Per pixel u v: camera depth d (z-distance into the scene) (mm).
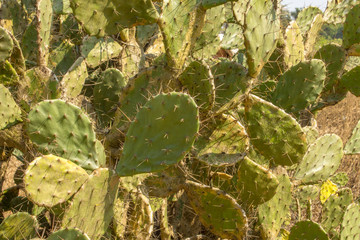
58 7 2012
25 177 1183
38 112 1279
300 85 1710
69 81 1763
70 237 1141
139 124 1249
